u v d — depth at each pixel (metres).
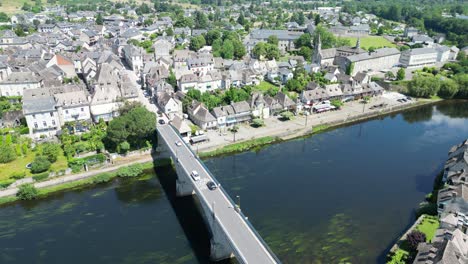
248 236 79.56
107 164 128.88
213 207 86.06
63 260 88.31
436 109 192.50
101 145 134.62
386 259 86.81
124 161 131.38
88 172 124.56
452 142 152.12
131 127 131.25
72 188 118.62
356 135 158.50
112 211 107.19
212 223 88.12
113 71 198.00
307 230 97.69
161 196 114.88
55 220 103.06
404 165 132.25
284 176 124.31
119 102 161.25
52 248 92.12
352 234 96.25
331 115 174.75
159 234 97.19
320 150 144.12
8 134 144.75
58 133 144.50
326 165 132.00
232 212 88.00
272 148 145.25
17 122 154.38
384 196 112.81
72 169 123.81
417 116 182.38
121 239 95.19
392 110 186.62
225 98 177.38
